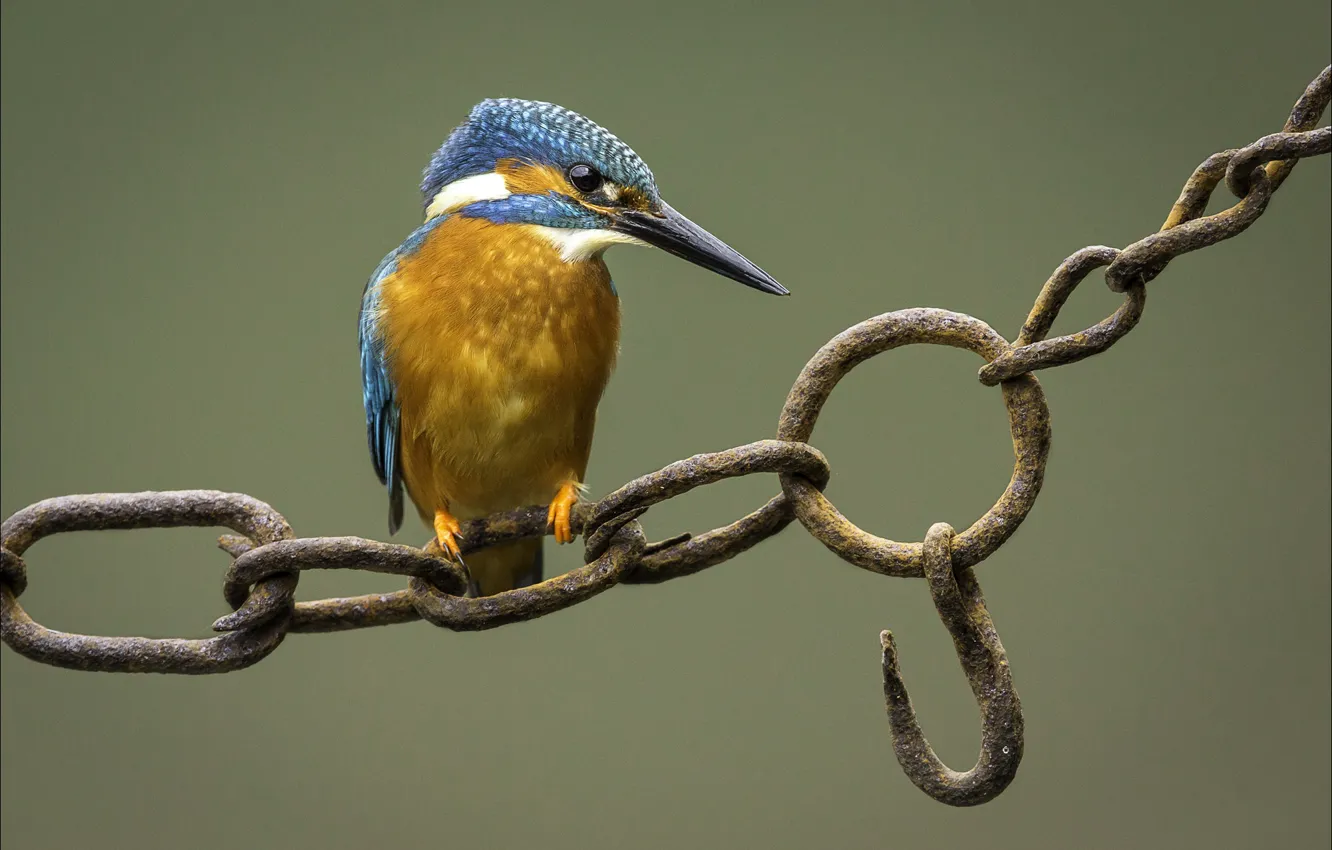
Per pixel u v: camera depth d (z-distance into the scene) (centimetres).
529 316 493
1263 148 260
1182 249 259
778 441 278
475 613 300
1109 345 261
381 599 312
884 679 255
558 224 498
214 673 301
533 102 514
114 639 296
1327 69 268
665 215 499
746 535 306
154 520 298
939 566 260
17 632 291
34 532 292
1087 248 265
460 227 497
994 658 260
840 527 276
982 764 257
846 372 281
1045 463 264
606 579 302
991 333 268
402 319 496
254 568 291
